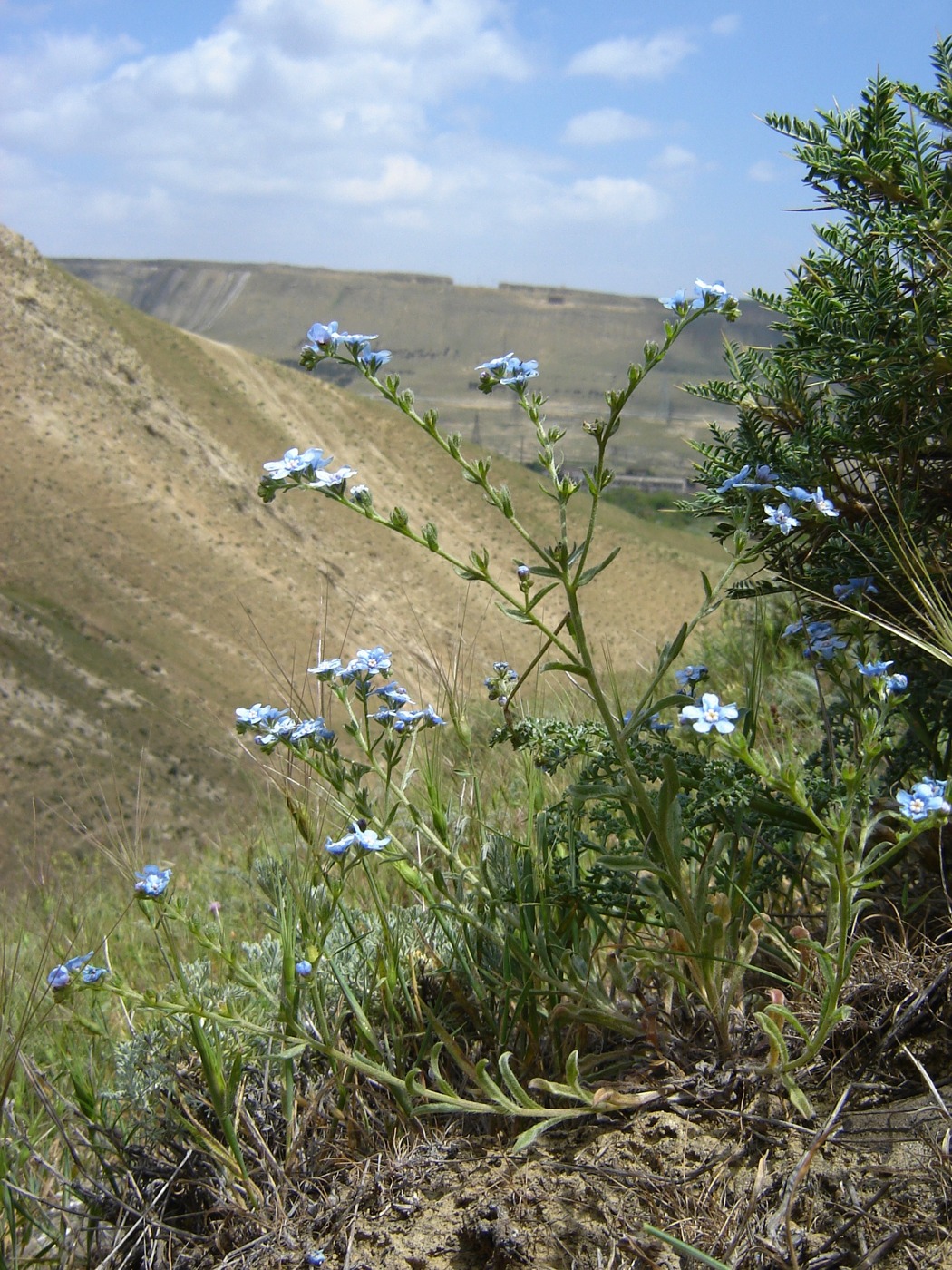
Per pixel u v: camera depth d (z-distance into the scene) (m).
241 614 84.00
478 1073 2.03
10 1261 2.28
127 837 3.99
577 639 2.03
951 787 1.83
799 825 2.24
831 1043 2.13
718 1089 2.07
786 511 2.18
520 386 2.03
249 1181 2.21
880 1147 1.84
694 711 1.80
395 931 2.78
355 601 3.38
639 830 2.41
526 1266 1.79
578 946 2.41
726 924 2.08
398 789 2.44
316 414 138.62
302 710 3.03
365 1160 2.19
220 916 4.07
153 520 91.75
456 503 129.38
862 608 2.47
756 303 2.68
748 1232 1.71
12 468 87.12
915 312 2.38
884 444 2.50
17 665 61.47
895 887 2.49
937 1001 2.08
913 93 2.55
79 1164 2.37
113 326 125.31
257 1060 2.55
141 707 64.19
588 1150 2.02
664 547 121.50
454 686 3.24
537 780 3.07
